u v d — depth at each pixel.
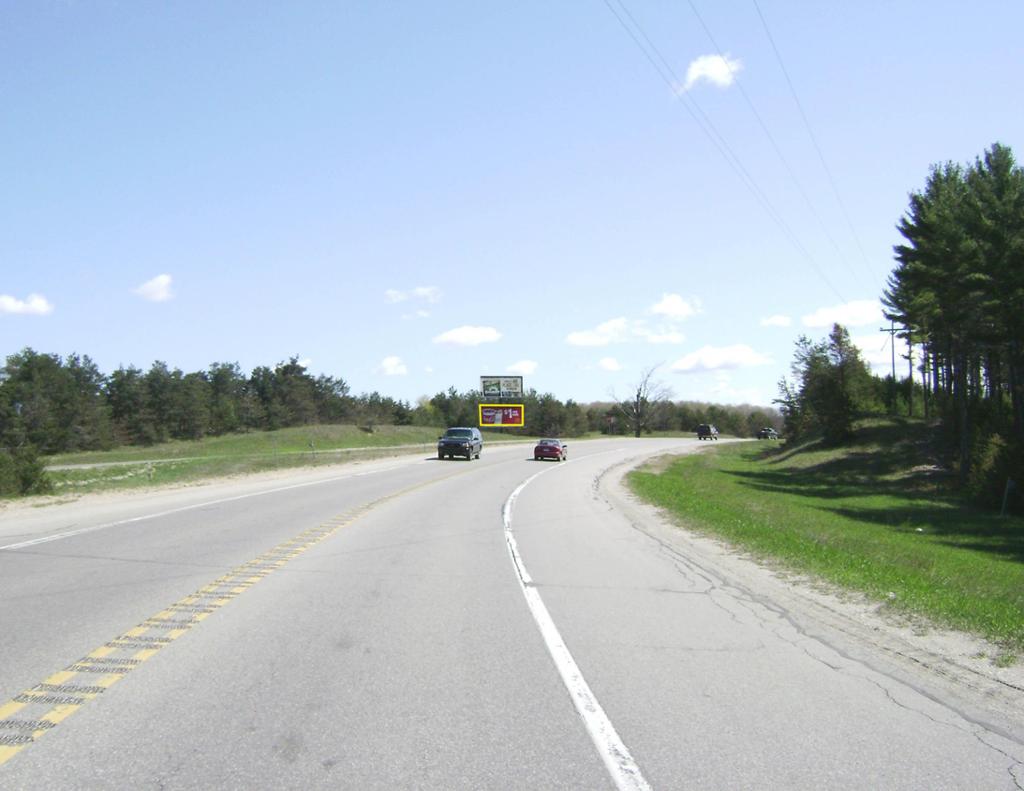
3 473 25.05
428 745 5.04
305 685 6.23
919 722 5.62
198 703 5.79
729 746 5.10
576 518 20.52
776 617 9.05
